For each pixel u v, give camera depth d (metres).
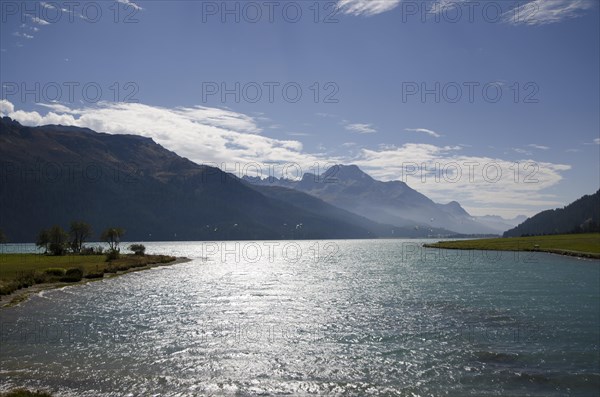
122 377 28.52
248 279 90.38
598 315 48.06
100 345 35.72
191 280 87.50
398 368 31.00
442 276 92.62
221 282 83.88
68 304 55.34
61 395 25.50
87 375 28.72
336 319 46.66
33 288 69.44
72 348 34.72
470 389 27.48
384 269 113.81
